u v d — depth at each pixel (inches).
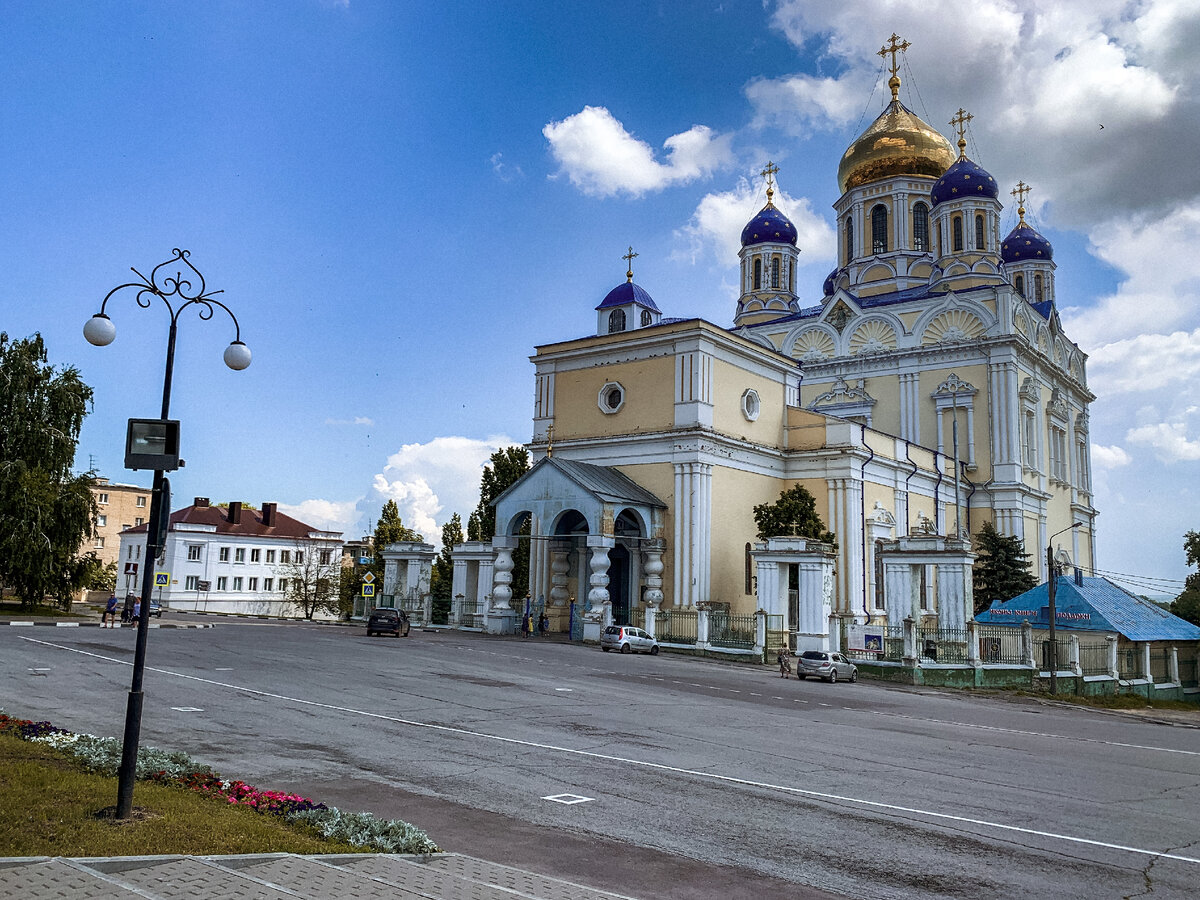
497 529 1752.0
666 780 493.4
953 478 2288.4
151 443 376.5
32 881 246.4
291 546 3193.9
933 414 2401.6
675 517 1712.6
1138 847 407.2
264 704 689.0
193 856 289.0
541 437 1971.0
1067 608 1562.5
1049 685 1343.5
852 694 1081.4
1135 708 1336.1
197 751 508.7
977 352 2347.4
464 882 293.6
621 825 402.3
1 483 1685.5
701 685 1024.9
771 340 2738.7
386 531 3011.8
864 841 393.7
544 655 1282.0
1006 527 2257.6
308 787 442.3
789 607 1593.3
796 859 365.1
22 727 493.4
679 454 1724.9
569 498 1643.7
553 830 390.0
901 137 2662.4
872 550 1936.5
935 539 1416.1
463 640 1533.0
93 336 432.1
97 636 1229.7
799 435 1974.7
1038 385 2522.1
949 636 1366.9
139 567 2935.5
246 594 3068.4
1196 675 1701.5
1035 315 2554.1
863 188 2684.5
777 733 688.4
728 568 1758.1
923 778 537.6
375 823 351.9
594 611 1565.0
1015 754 663.8
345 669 956.6
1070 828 434.0
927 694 1187.3
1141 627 1595.7
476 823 394.9
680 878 335.9
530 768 507.5
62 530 1771.7
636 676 1069.8
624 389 1846.7
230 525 3125.0
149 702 669.3
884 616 1914.4
